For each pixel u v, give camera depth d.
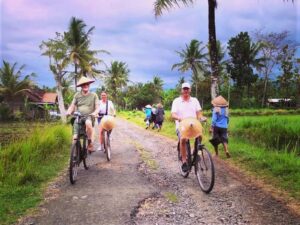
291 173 7.77
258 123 14.98
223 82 59.91
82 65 43.25
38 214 5.58
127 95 92.50
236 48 60.44
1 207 5.77
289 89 58.25
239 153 10.61
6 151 9.34
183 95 7.71
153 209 5.83
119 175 8.31
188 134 7.15
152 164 9.74
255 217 5.42
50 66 39.34
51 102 54.12
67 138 13.52
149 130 23.11
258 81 63.03
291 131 11.46
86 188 7.11
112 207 5.89
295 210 5.71
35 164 8.87
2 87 48.34
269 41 59.56
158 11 14.94
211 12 14.95
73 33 42.84
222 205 6.00
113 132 21.50
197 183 7.50
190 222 5.24
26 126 30.16
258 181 7.54
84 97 8.48
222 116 10.33
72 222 5.24
